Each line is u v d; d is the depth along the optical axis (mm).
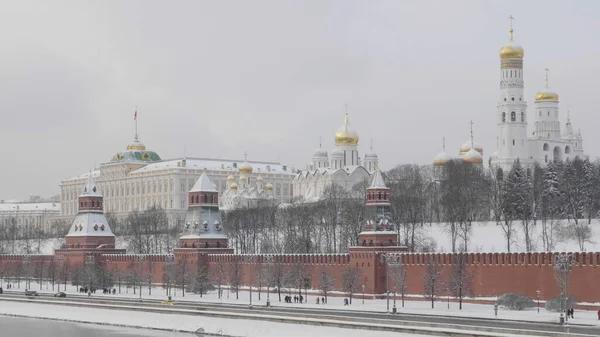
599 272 190750
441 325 165125
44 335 195250
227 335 186500
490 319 176625
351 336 169000
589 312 188750
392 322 172625
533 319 175375
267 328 182375
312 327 177250
